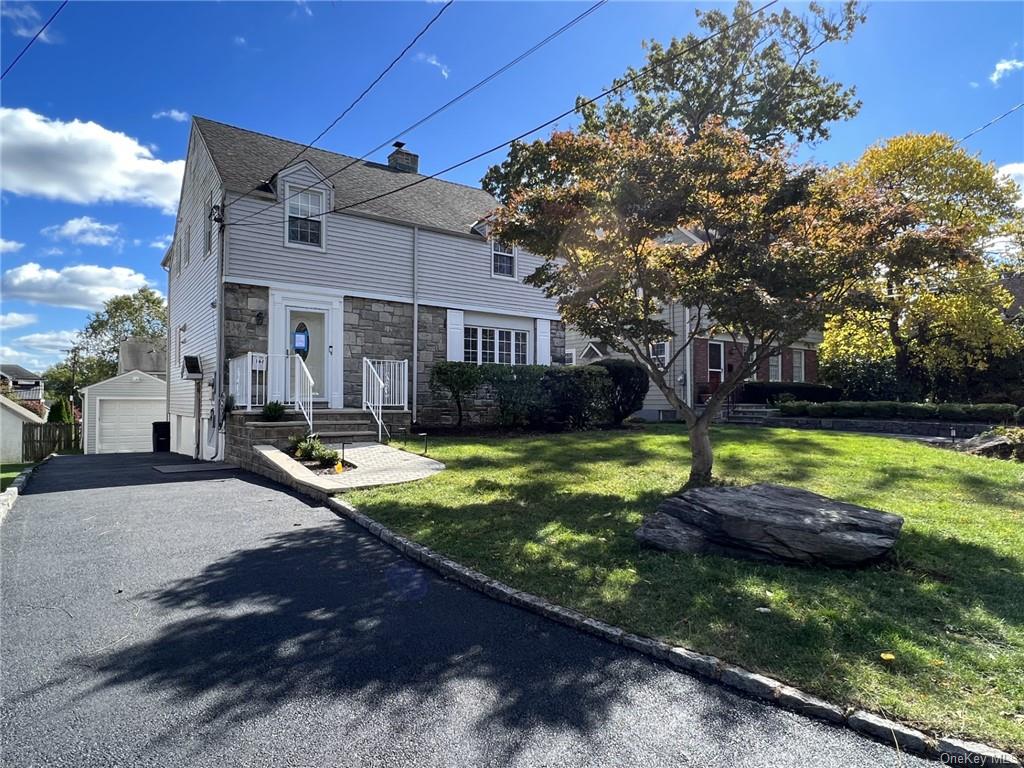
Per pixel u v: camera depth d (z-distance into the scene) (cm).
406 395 1311
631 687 293
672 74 1623
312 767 230
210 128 1398
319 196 1309
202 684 294
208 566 482
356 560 499
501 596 410
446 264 1497
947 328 1731
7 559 496
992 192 1585
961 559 450
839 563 434
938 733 242
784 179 641
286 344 1245
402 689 290
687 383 1948
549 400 1373
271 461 902
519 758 236
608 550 488
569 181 690
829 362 1991
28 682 295
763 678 287
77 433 2416
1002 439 1030
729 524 466
